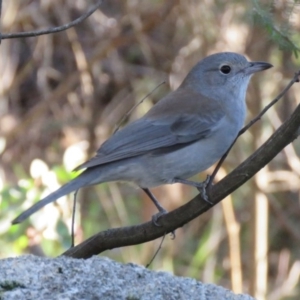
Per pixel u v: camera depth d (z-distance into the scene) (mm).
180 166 8555
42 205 7262
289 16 8125
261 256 13812
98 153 8258
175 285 5727
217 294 5703
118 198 14859
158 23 15164
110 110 16391
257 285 13758
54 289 5512
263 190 13836
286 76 14258
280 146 6434
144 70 16391
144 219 14617
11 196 11344
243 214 14922
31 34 6434
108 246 7223
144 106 15953
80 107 16625
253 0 7938
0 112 16641
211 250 14469
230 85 9234
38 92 17406
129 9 15109
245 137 14297
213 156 8820
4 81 16641
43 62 16859
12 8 15812
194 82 9375
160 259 14312
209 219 14875
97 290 5520
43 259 5914
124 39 15273
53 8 16391
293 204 15203
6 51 16578
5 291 5484
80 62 15766
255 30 13914
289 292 14414
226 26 14211
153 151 8414
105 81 16719
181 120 8641
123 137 8375
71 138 16281
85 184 7828
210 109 8844
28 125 16094
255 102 13805
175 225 6984
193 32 14477
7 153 16281
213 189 6773
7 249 11078
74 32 15914
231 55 9328
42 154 16328
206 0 14242
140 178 8430
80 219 13352
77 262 5891
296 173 14508
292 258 15070
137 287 5594
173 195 14391
